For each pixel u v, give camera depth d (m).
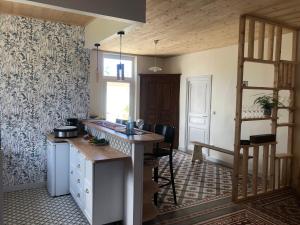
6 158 3.83
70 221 3.01
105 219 2.83
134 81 7.04
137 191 2.75
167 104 7.02
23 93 3.90
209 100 6.02
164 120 7.06
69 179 3.75
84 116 4.42
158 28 4.13
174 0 2.94
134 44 5.43
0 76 3.74
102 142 3.37
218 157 5.78
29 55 3.91
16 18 3.79
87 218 2.92
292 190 4.14
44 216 3.12
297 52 4.11
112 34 3.32
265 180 3.91
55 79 4.13
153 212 3.01
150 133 3.12
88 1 2.57
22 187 3.96
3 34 3.72
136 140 2.66
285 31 4.17
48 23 4.03
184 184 4.34
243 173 3.69
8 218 3.05
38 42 3.96
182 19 3.63
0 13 3.67
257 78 4.86
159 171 5.06
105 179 2.80
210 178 4.68
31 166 4.02
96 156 2.79
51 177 3.69
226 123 5.57
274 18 3.62
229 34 4.49
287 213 3.33
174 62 7.11
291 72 4.08
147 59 7.10
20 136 3.92
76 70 4.30
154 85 7.03
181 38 4.81
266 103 3.86
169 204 3.53
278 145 4.51
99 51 6.33
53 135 4.00
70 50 4.23
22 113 3.91
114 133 3.08
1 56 3.72
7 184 3.86
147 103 7.03
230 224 3.01
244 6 3.13
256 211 3.37
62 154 3.71
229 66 5.48
